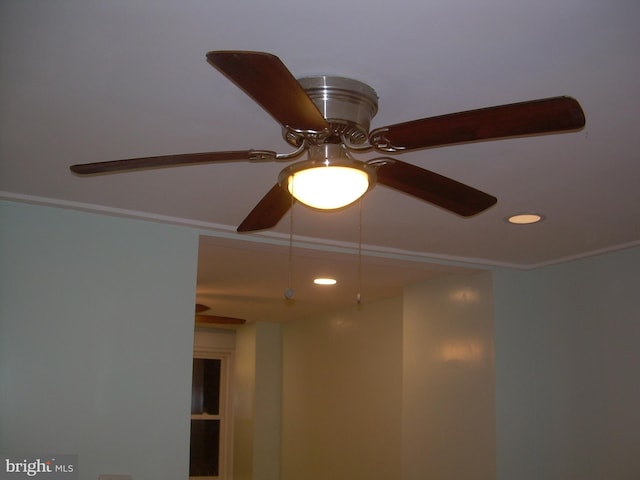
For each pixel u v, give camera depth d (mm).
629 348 3172
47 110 1750
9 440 2441
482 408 3604
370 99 1604
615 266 3293
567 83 1598
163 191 2445
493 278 3674
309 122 1372
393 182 1735
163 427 2689
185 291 2844
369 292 4617
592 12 1306
